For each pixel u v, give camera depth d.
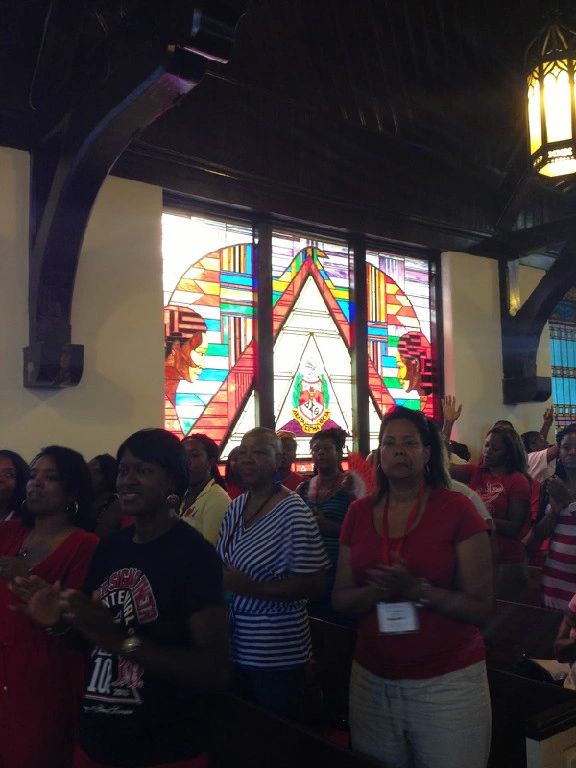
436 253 6.16
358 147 5.30
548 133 3.42
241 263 5.01
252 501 2.46
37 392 3.89
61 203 3.50
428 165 5.73
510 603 2.75
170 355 4.60
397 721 1.78
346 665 2.65
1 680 1.89
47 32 3.66
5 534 2.18
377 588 1.79
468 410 6.11
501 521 3.33
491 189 6.16
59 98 3.68
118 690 1.46
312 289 5.36
